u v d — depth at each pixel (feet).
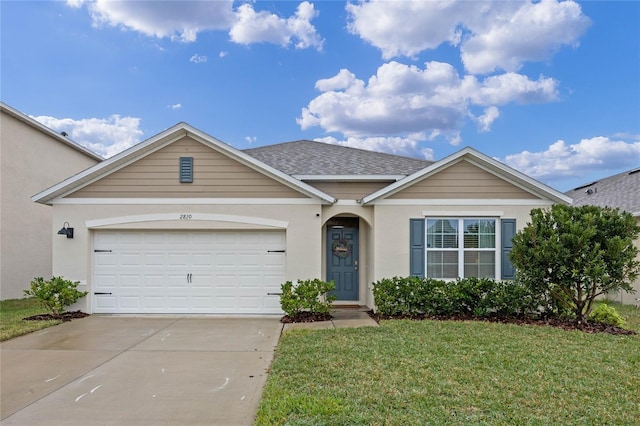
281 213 35.27
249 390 17.53
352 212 36.88
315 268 35.01
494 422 14.10
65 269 34.88
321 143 53.06
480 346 23.40
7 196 46.60
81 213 35.06
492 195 35.70
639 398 16.24
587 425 13.97
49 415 15.20
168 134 34.50
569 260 28.48
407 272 35.50
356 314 34.45
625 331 27.68
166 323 31.42
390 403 15.57
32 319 32.17
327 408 14.96
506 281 33.91
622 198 53.72
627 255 27.78
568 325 29.14
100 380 18.81
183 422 14.58
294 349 22.98
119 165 35.14
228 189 35.27
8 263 46.60
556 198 35.14
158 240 35.58
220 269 35.50
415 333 26.61
